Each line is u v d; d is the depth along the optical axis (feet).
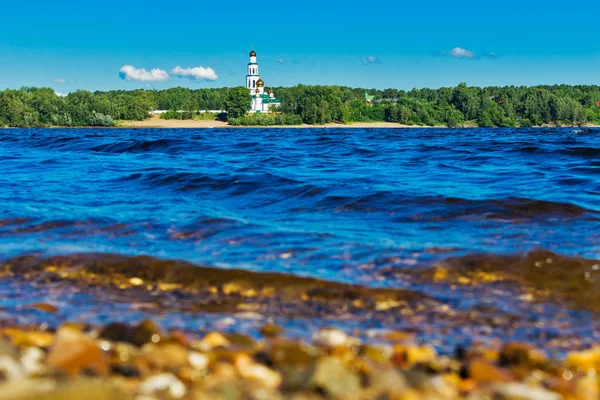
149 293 18.67
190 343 14.03
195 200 35.47
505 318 16.55
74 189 40.16
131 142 95.35
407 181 43.24
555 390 11.85
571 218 28.78
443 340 14.98
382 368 12.48
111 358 12.78
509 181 43.55
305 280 19.49
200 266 20.88
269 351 13.29
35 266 21.16
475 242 24.11
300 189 37.58
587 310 17.15
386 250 22.86
